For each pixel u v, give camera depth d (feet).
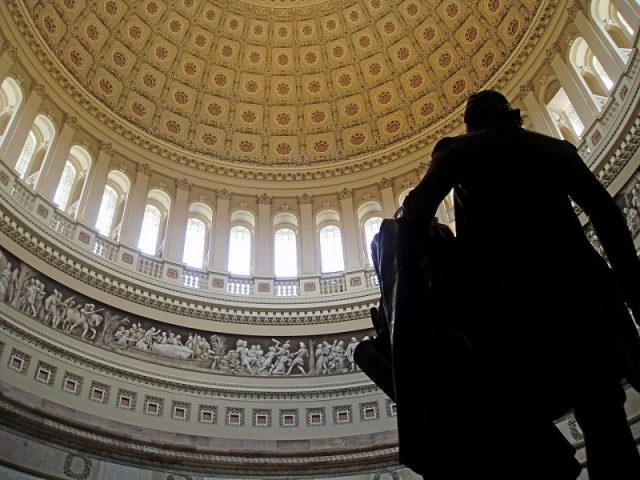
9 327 60.64
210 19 106.32
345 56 110.63
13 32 77.87
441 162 10.91
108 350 70.38
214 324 80.43
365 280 88.33
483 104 12.03
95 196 83.35
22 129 75.87
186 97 104.27
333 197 101.04
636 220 58.34
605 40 70.33
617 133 60.70
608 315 9.64
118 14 97.19
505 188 10.60
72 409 62.54
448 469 9.37
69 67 88.12
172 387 71.92
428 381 9.79
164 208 93.61
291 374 78.38
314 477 67.56
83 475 58.34
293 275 92.53
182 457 65.46
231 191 99.19
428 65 105.40
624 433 9.16
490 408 9.51
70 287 70.64
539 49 84.94
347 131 108.37
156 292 78.07
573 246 10.04
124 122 93.25
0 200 64.18
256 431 71.97
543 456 9.32
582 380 9.37
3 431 54.19
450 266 10.68
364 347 12.11
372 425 72.43
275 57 110.52
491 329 9.90
